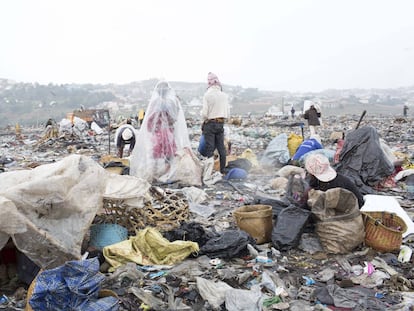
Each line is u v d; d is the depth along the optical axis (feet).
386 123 87.25
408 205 23.34
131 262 14.99
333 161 29.53
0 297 13.10
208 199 24.97
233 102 401.29
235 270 14.89
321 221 16.74
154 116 28.17
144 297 12.66
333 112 299.38
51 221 13.99
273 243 17.01
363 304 12.43
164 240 15.87
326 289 13.15
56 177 14.17
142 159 28.04
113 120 96.94
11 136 79.66
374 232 16.48
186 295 13.09
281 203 19.33
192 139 60.80
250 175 31.83
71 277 11.48
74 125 66.64
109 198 17.02
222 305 12.56
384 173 26.63
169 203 19.92
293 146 35.81
